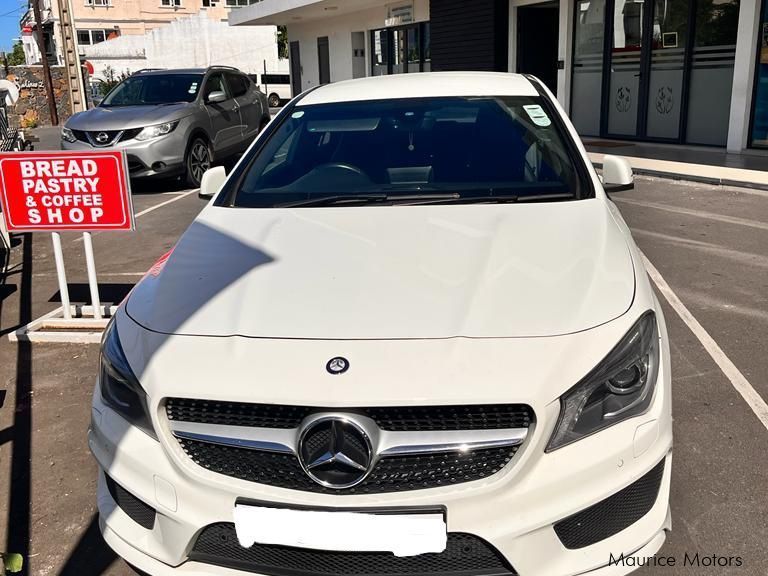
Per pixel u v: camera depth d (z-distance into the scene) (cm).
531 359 196
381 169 325
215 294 236
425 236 262
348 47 2159
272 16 2195
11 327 502
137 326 231
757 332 428
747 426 323
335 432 189
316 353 203
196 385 200
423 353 199
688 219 698
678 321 448
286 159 340
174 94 1046
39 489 303
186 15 5091
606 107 1292
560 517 190
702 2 1074
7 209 456
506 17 1464
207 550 206
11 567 197
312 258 251
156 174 942
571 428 193
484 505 188
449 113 353
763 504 269
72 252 707
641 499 206
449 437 190
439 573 193
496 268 235
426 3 1742
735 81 1021
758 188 805
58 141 1847
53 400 385
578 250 246
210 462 201
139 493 208
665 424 209
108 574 251
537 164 320
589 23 1304
